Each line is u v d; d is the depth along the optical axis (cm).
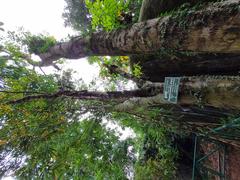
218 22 225
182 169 661
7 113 452
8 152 439
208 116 398
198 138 568
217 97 299
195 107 381
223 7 224
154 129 593
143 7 435
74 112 499
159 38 296
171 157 647
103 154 531
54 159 464
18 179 450
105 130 543
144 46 332
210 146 582
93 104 535
